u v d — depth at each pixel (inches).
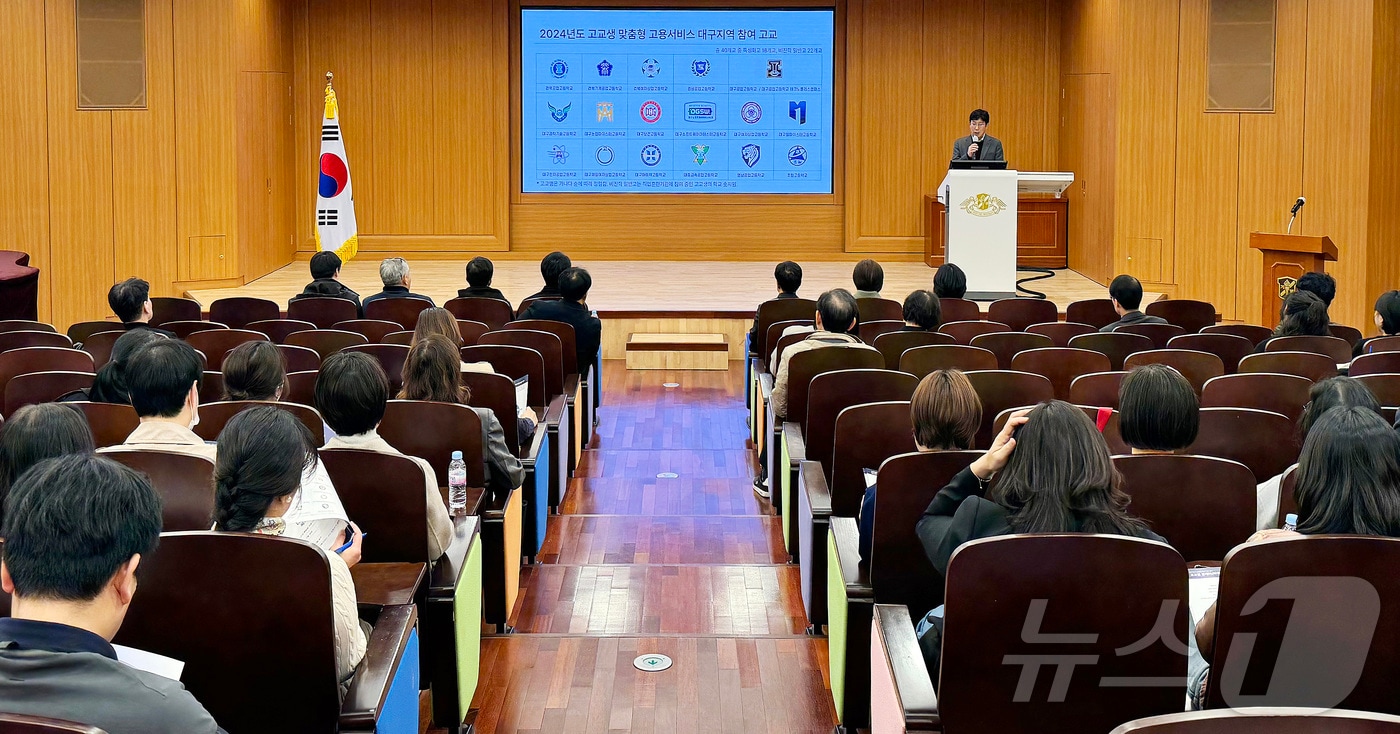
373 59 565.3
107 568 71.7
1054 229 558.9
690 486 264.5
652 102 572.4
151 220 484.7
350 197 497.0
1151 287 490.3
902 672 105.7
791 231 580.1
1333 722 65.5
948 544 107.9
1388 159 501.7
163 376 131.1
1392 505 96.7
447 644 133.9
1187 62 485.7
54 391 186.7
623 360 433.4
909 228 576.1
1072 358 209.2
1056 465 100.1
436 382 172.7
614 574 203.3
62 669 69.8
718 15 567.8
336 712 99.4
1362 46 479.8
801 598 191.3
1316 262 386.6
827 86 572.7
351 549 114.1
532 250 580.1
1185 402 121.5
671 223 579.8
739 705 151.0
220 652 97.8
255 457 102.7
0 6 473.4
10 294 370.9
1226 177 489.1
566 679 158.1
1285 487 123.6
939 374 131.3
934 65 568.7
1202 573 109.9
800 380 211.2
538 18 567.5
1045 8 567.5
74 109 480.7
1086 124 528.4
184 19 478.9
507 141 570.6
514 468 171.0
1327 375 203.5
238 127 486.9
